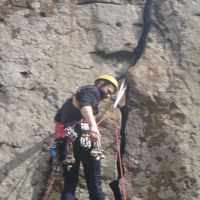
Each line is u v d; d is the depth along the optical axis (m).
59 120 6.84
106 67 7.79
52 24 7.91
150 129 7.31
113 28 8.00
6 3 7.97
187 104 7.43
